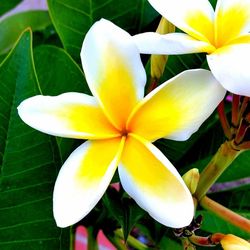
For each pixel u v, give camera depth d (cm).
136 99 27
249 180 41
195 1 27
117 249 36
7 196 30
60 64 33
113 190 33
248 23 27
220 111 28
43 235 30
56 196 25
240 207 37
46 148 30
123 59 26
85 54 26
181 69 33
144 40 26
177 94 26
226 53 25
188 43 25
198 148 35
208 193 37
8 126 30
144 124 26
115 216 32
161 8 27
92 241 36
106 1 35
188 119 26
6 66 29
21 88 30
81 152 26
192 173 28
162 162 25
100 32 26
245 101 27
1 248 30
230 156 29
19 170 30
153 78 30
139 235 42
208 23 27
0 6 41
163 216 25
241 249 27
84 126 26
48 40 42
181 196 25
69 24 35
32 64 29
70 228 31
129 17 36
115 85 26
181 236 29
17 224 30
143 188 25
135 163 26
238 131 28
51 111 26
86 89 33
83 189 25
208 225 36
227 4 27
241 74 24
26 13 43
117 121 27
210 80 25
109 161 26
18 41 29
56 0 35
